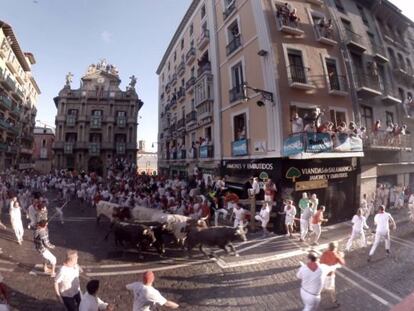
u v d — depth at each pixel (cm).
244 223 1083
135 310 407
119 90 4012
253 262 798
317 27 1382
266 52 1245
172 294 608
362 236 886
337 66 1411
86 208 1661
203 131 1934
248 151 1370
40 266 748
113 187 1802
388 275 690
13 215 912
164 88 3344
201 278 691
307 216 999
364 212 1260
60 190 2078
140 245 827
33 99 4688
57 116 3747
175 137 2658
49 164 4909
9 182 2066
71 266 469
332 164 1284
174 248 930
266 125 1251
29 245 920
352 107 1406
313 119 1195
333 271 543
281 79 1225
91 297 401
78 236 1059
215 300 580
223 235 828
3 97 3002
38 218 1102
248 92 1395
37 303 556
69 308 448
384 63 1688
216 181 1457
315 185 1226
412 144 1714
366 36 1641
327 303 560
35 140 5131
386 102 1623
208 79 1750
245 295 601
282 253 870
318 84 1316
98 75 3972
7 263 752
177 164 2484
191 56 2153
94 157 3834
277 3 1341
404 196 1590
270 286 643
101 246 940
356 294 597
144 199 1422
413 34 2091
